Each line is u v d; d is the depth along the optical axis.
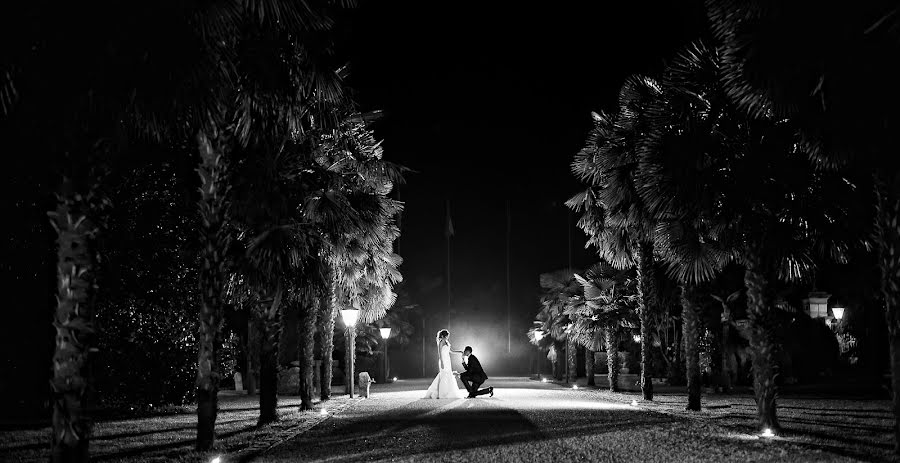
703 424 16.48
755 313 14.85
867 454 11.46
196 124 11.02
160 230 20.09
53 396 9.77
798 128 13.49
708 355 32.50
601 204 25.05
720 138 15.62
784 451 11.93
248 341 35.09
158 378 20.59
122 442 14.20
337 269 21.91
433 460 11.29
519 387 37.94
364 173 20.52
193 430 16.53
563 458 11.41
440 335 27.72
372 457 11.73
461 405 23.30
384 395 30.86
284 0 11.95
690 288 20.92
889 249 11.55
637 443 13.16
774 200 14.95
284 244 15.99
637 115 22.50
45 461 11.98
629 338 42.81
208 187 12.99
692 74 15.93
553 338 47.56
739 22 12.55
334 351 48.41
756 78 12.34
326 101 15.63
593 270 33.19
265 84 13.44
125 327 20.23
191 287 20.67
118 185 18.92
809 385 32.19
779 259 14.71
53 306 17.89
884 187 11.63
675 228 16.78
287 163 16.80
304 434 15.23
